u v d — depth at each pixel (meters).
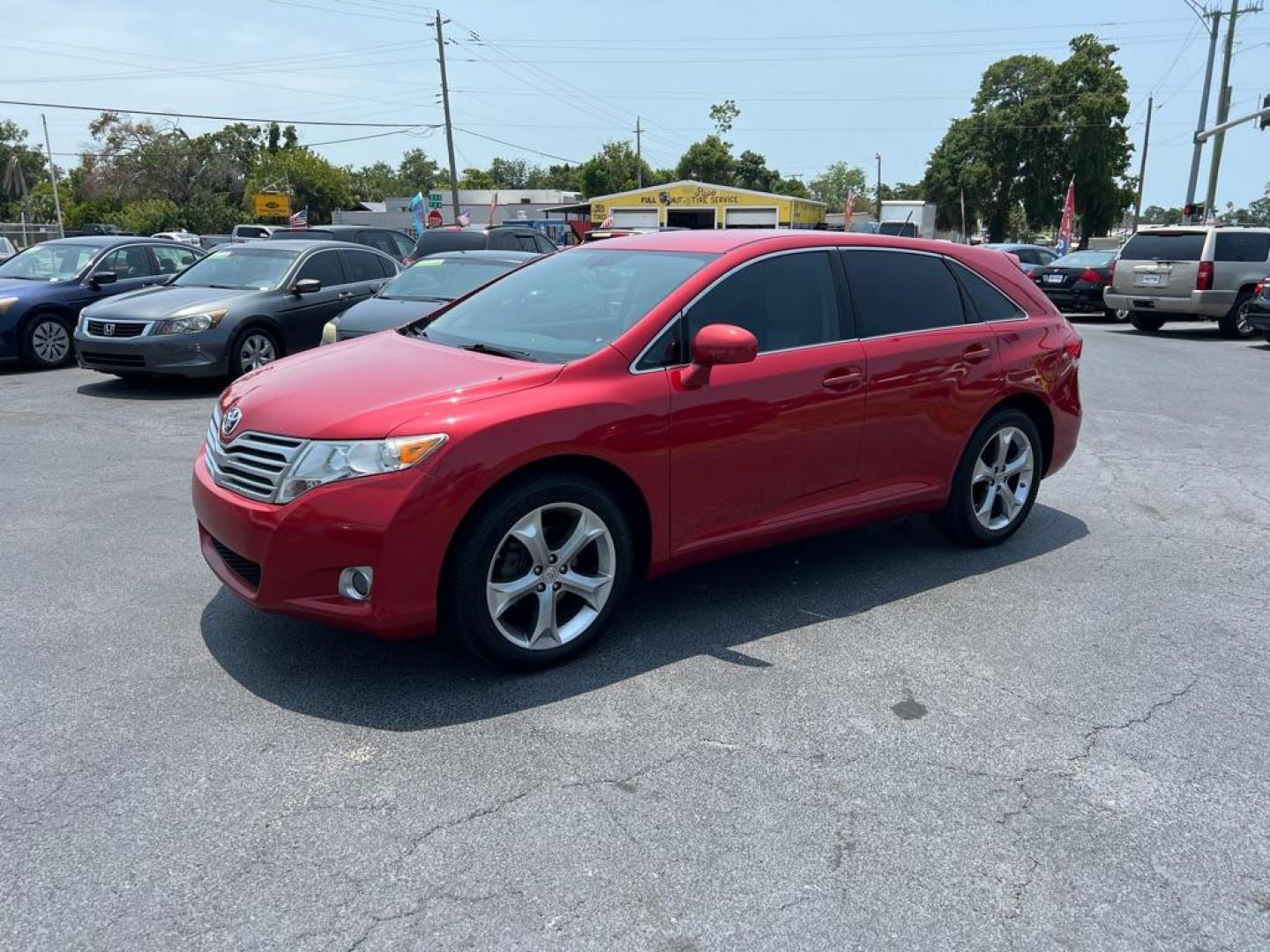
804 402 4.44
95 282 12.15
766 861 2.80
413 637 3.63
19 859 2.73
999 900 2.68
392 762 3.25
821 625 4.45
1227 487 7.06
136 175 69.56
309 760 3.25
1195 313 16.98
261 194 57.47
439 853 2.80
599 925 2.54
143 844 2.81
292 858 2.76
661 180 85.38
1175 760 3.40
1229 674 4.07
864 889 2.70
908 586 4.97
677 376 4.07
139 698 3.64
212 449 4.01
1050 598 4.86
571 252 5.18
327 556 3.48
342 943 2.45
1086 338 17.14
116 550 5.23
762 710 3.66
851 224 39.41
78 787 3.07
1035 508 6.48
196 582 4.79
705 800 3.08
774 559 5.34
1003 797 3.15
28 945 2.42
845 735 3.50
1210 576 5.23
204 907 2.56
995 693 3.85
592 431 3.79
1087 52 63.53
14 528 5.59
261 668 3.89
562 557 3.86
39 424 8.48
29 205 72.25
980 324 5.28
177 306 9.95
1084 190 64.31
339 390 3.80
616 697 3.72
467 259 10.63
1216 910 2.67
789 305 4.55
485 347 4.28
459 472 3.50
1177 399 10.71
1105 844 2.94
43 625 4.27
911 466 4.99
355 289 11.59
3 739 3.35
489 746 3.36
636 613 4.54
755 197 54.09
